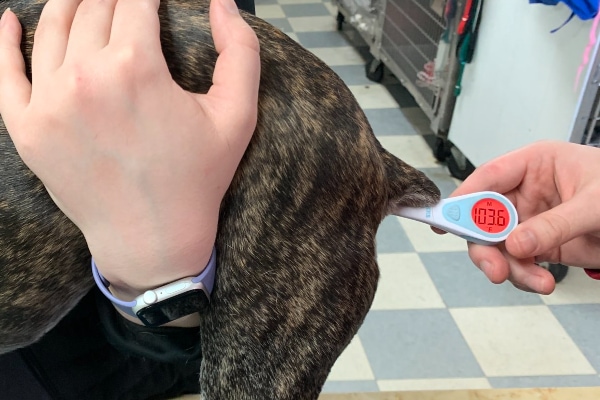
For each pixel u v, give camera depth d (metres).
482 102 1.93
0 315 0.65
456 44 1.97
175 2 0.61
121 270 0.52
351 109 0.65
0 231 0.61
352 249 0.64
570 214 0.71
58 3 0.52
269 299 0.61
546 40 1.59
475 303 1.68
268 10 3.56
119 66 0.44
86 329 0.81
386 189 0.69
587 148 0.82
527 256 0.71
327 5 3.64
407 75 2.44
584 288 1.74
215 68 0.53
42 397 0.81
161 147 0.46
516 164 0.83
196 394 0.90
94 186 0.47
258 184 0.60
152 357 0.67
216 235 0.59
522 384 1.46
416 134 2.41
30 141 0.46
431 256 1.84
